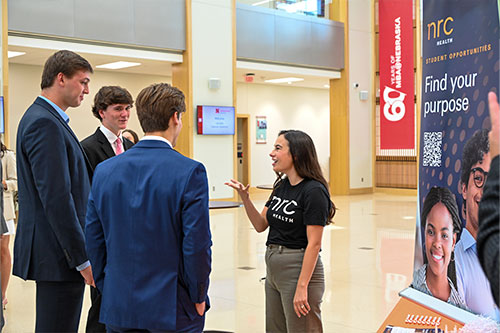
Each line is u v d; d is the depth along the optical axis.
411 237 8.95
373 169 17.94
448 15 2.68
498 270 2.04
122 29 12.12
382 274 6.33
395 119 15.49
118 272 2.11
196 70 13.48
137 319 2.06
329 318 4.66
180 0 13.16
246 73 15.71
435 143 2.80
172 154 2.14
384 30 15.55
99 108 3.55
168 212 2.06
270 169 19.30
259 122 18.81
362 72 17.52
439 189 2.77
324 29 16.45
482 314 2.45
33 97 13.33
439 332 2.59
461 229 2.59
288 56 15.50
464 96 2.56
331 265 6.84
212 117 13.70
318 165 2.93
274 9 15.23
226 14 13.98
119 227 2.12
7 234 4.96
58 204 2.55
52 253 2.67
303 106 20.25
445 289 2.74
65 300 2.74
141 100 2.21
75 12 11.34
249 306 5.06
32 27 10.73
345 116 17.16
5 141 10.40
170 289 2.07
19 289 5.70
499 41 2.33
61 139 2.61
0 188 1.93
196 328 2.14
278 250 2.94
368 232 9.51
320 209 2.82
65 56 2.72
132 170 2.14
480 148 2.43
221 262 7.08
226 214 12.38
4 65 10.30
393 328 2.79
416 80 16.69
